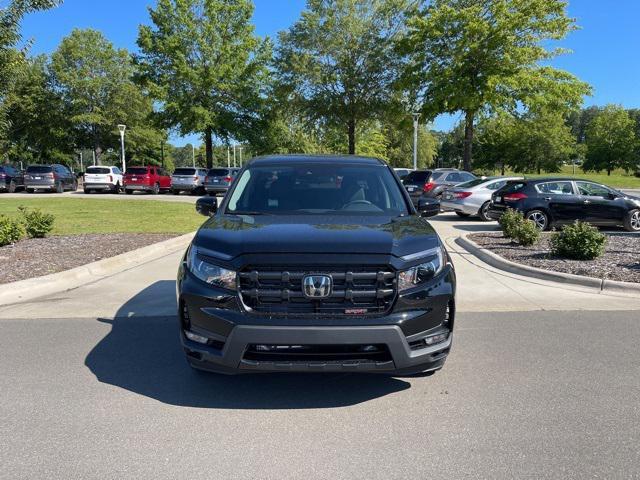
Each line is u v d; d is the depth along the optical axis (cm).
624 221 1398
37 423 349
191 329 372
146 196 2880
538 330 555
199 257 381
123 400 385
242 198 491
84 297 691
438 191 2042
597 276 774
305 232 386
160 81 3712
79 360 465
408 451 315
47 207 1995
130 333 543
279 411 369
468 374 435
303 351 351
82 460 304
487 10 2805
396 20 3728
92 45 4872
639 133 8825
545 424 349
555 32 2692
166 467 298
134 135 5219
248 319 347
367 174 522
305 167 528
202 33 3747
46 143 5056
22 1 860
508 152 7238
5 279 741
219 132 3866
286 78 3856
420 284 364
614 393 398
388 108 3753
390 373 361
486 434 336
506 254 970
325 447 320
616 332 548
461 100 2641
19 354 479
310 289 347
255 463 302
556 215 1375
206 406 377
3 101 1006
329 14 3741
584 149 8156
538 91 2712
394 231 398
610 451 315
